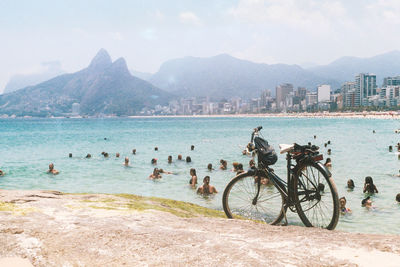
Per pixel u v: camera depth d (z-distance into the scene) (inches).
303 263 96.4
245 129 3804.1
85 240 115.0
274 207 178.2
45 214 146.4
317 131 3184.1
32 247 109.7
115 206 178.1
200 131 3464.6
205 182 646.5
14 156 1366.9
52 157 1317.7
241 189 186.9
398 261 95.7
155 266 97.6
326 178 148.7
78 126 5797.2
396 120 6555.1
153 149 1619.1
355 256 100.7
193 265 97.0
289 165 168.6
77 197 206.5
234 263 96.7
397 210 509.0
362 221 457.7
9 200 169.6
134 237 117.3
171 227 133.7
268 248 108.8
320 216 152.8
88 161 1182.9
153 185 750.5
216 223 142.0
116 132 3518.7
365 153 1341.0
